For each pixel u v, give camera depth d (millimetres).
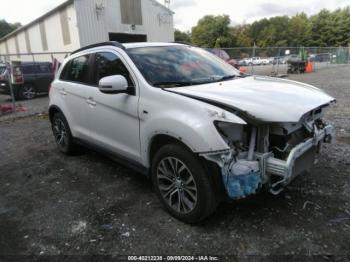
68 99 4711
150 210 3342
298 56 24766
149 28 25016
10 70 10539
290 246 2635
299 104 2824
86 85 4297
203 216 2854
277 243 2682
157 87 3199
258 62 22344
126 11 23125
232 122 2541
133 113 3336
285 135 2729
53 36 25203
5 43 42594
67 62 5016
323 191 3553
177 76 3529
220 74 3941
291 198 3418
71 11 21047
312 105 2875
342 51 34844
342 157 4535
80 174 4477
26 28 31250
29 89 14297
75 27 21062
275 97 2934
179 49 4188
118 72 3686
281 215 3098
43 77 14664
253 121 2602
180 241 2783
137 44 3926
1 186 4211
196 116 2693
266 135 2703
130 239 2852
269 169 2693
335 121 6805
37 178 4418
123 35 23703
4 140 6730
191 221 2949
